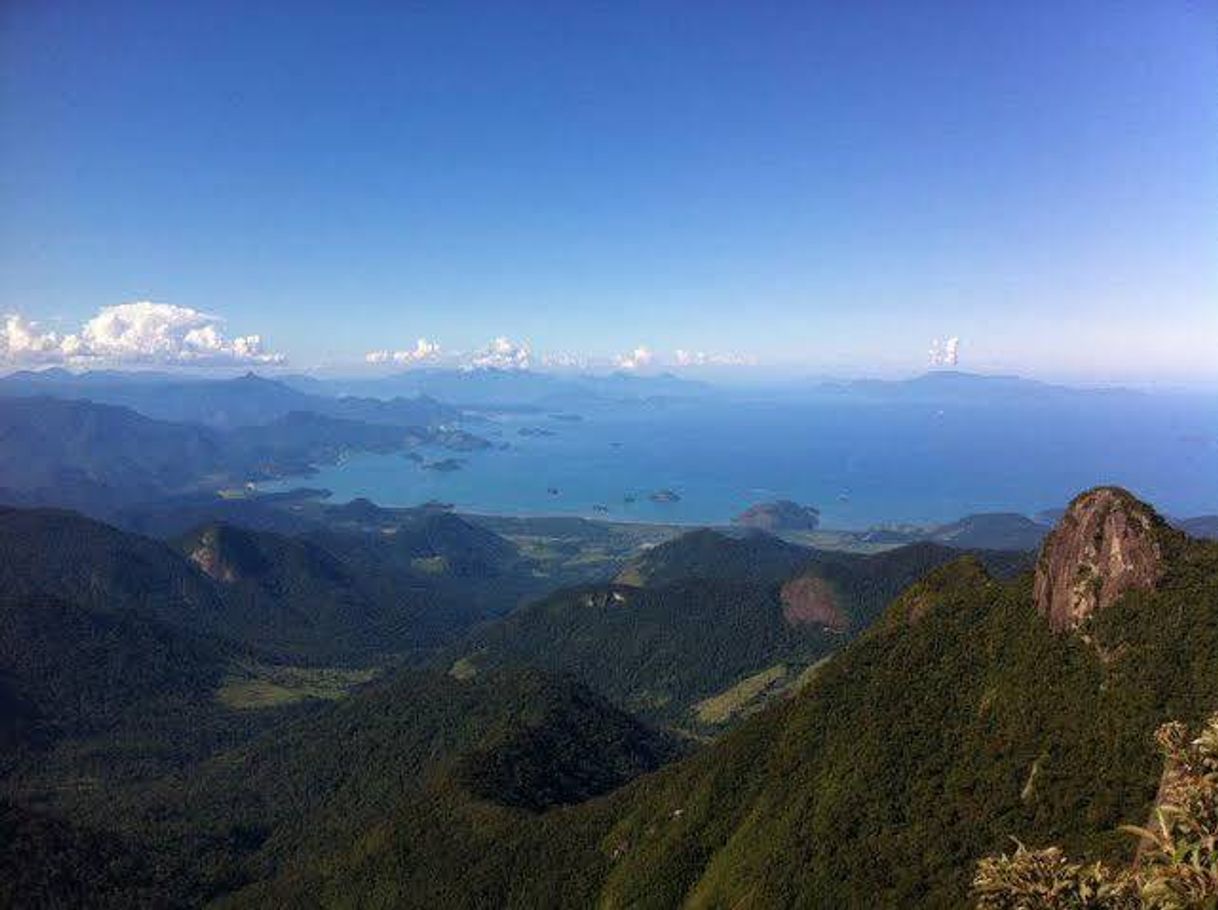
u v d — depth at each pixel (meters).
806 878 90.81
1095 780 78.12
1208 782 19.64
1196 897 17.58
